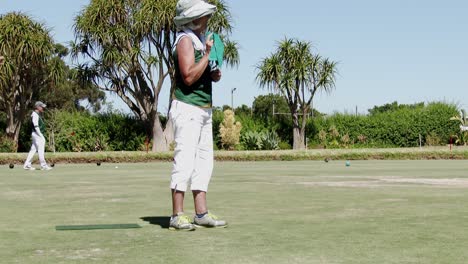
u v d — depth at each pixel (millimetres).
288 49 25328
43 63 23359
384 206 5156
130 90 24156
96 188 7527
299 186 7570
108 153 17875
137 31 23484
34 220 4406
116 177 9961
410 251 3088
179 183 3896
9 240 3490
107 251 3131
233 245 3289
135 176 10250
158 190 7160
